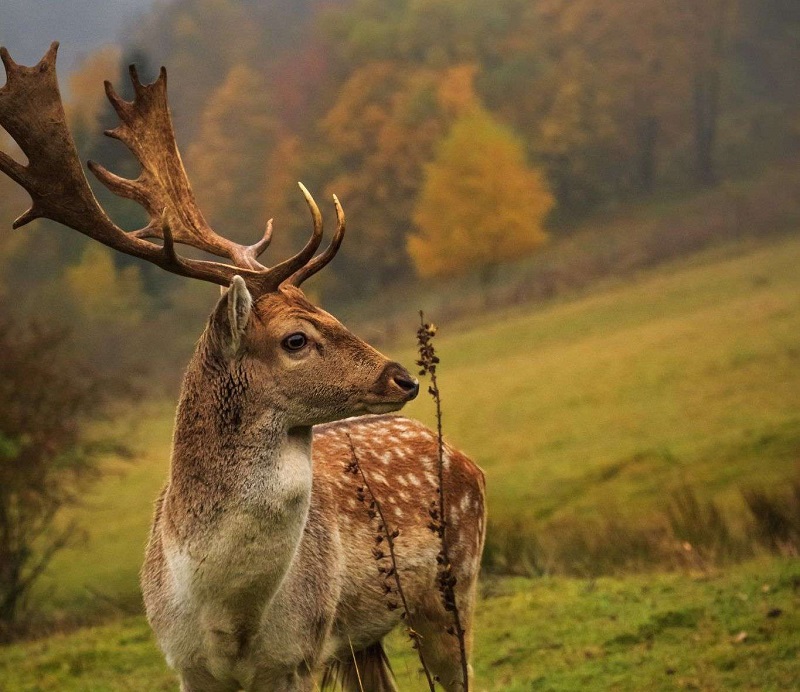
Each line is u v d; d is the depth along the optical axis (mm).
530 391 25406
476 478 5797
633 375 24516
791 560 8234
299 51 81500
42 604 15805
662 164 68688
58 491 15133
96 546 19484
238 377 4320
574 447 20562
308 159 59562
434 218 44531
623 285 38062
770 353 23469
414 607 5359
